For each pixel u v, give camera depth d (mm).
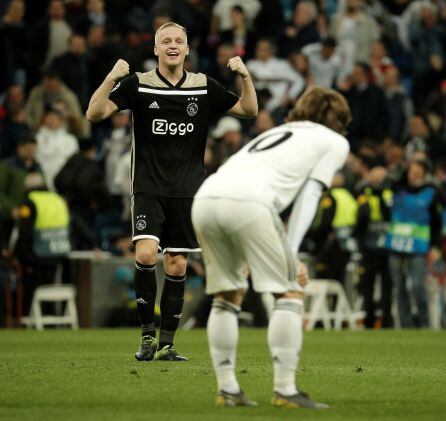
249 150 21859
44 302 57219
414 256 58750
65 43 70875
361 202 58844
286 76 71812
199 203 21312
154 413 20531
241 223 20812
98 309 57594
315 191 21500
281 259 20938
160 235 30609
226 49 70875
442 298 63188
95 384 24688
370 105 71500
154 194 30141
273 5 76562
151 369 27719
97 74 69000
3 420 19594
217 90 30469
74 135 66938
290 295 21188
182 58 30219
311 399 21875
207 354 34750
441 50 80688
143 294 30562
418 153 59750
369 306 59906
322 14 80562
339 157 21719
